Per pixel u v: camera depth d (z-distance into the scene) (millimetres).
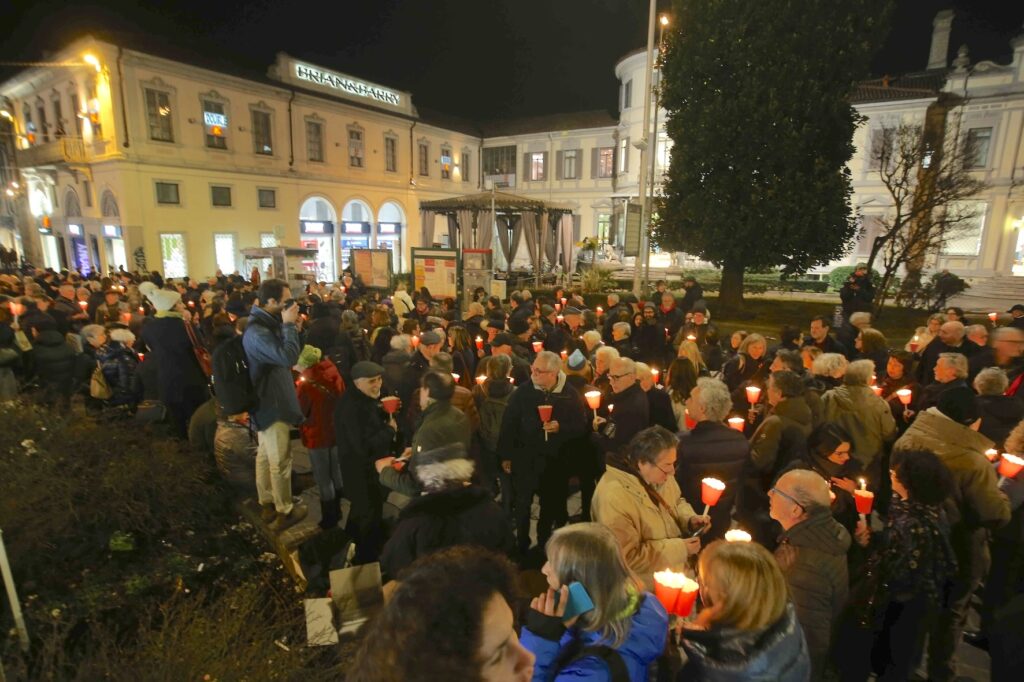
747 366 6203
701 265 30391
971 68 26609
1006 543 3494
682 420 5023
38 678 2664
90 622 3146
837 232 16000
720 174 16328
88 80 22812
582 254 34000
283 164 27875
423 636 1035
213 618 2916
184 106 23922
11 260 28688
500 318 8812
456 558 1210
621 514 2924
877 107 27000
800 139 15211
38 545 3576
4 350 6348
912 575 2816
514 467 4457
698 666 1901
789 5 14891
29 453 4141
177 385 5789
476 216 22172
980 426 4293
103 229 24484
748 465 3826
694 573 3166
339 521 5066
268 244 27562
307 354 4969
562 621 1791
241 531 4414
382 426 4406
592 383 5887
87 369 7156
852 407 4426
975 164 26281
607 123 35312
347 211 33438
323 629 3014
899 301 19516
